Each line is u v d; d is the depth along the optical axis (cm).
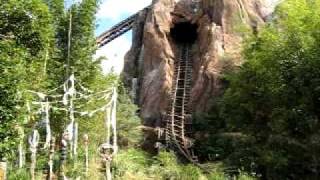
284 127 2597
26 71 1567
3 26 1402
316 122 2459
